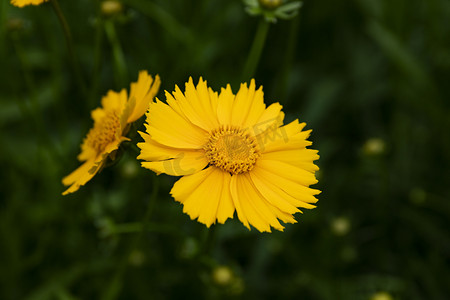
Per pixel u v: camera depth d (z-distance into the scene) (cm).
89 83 49
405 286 43
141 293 42
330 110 52
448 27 52
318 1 52
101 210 43
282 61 52
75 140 47
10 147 46
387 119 52
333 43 54
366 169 46
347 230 43
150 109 33
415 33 53
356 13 55
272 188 33
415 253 46
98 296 43
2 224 42
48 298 41
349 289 43
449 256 45
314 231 46
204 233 39
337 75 52
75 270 42
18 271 43
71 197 44
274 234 43
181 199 32
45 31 44
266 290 44
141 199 43
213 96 34
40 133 43
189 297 43
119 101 36
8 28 41
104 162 34
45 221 44
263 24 39
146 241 43
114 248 43
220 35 52
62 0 49
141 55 48
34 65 48
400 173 48
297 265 45
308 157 33
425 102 47
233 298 42
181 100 33
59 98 45
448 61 48
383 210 45
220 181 33
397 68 48
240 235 42
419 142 49
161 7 50
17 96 43
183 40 48
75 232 44
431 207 47
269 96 51
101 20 40
